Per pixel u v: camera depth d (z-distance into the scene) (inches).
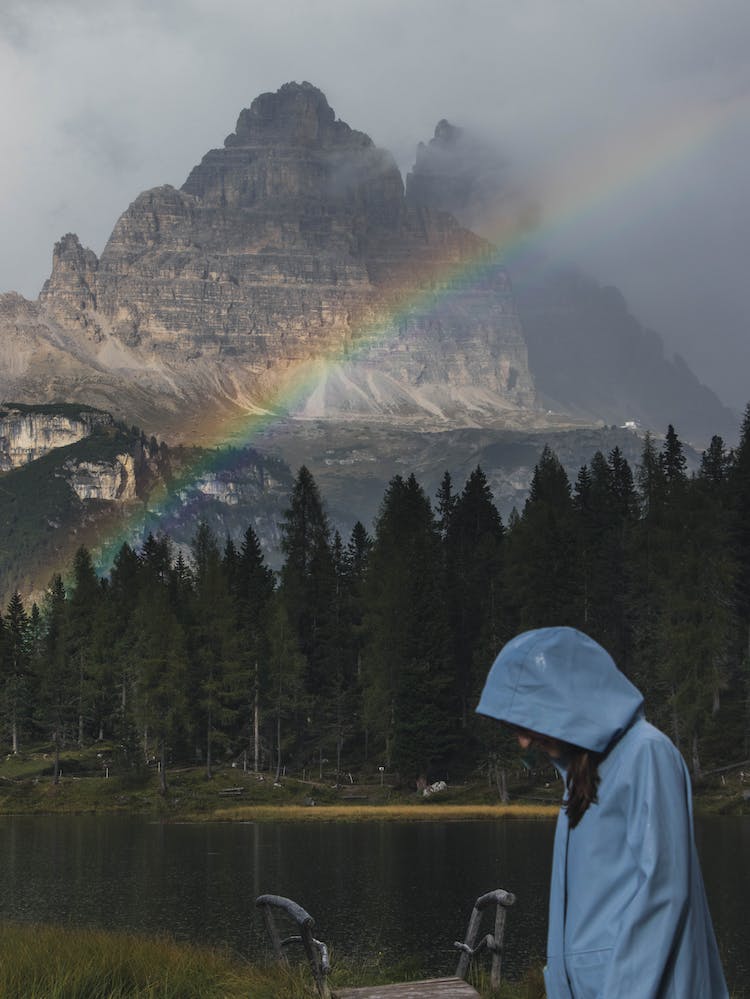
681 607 3868.1
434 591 4542.3
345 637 5339.6
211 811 4028.1
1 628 5743.1
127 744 4603.8
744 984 1125.1
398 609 4431.6
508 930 1518.2
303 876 2226.9
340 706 4790.8
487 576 5157.5
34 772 4817.9
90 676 5595.5
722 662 4055.1
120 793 4394.7
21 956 565.0
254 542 6131.9
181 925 1630.2
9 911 1785.2
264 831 3358.8
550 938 184.9
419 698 4313.5
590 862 178.4
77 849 2842.0
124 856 2662.4
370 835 3142.2
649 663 4099.4
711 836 2765.7
